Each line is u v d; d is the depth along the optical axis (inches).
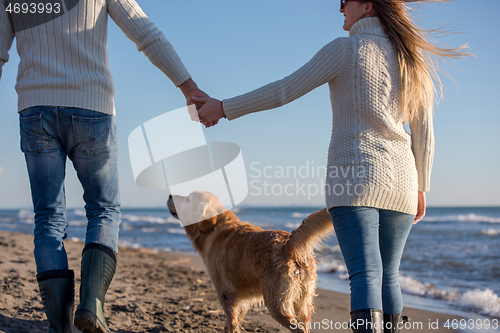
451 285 241.0
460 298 194.4
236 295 119.0
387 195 74.6
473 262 340.2
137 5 89.4
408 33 79.2
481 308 174.7
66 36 77.7
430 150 84.6
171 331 118.3
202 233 130.3
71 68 78.4
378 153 75.2
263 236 112.8
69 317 78.7
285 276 103.0
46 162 79.7
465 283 247.6
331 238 100.4
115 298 158.4
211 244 126.6
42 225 81.3
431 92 82.1
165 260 343.0
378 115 76.1
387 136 77.2
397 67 79.0
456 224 979.9
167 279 227.9
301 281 104.6
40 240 79.5
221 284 121.2
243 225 126.0
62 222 83.7
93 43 81.4
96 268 78.6
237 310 118.6
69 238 566.9
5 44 79.9
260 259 109.0
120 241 580.1
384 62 77.8
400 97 79.3
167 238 642.8
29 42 78.4
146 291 183.3
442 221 1082.1
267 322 139.2
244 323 136.8
